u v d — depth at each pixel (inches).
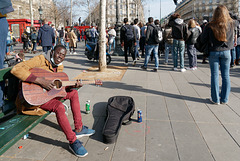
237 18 313.0
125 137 121.7
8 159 101.0
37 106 107.3
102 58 301.0
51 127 133.0
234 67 335.9
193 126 134.5
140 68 332.2
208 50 168.2
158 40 296.2
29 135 123.0
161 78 262.7
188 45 309.3
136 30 378.3
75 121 119.9
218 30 156.8
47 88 105.7
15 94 128.6
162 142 116.0
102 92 204.7
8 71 111.7
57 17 1702.8
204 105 170.2
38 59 112.8
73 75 279.4
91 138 121.0
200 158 101.7
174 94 198.4
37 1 1769.2
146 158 102.0
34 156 103.5
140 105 171.0
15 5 1525.6
